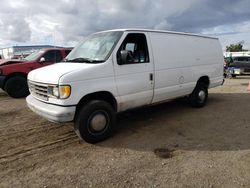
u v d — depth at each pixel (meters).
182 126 5.54
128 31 5.01
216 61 7.57
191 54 6.52
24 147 4.46
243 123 5.70
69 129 5.38
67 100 4.12
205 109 7.05
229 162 3.76
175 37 6.07
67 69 4.39
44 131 5.28
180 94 6.33
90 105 4.41
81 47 5.39
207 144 4.48
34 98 4.92
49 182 3.31
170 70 5.82
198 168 3.59
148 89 5.32
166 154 4.09
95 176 3.43
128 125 5.63
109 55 4.64
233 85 12.80
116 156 4.05
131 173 3.49
